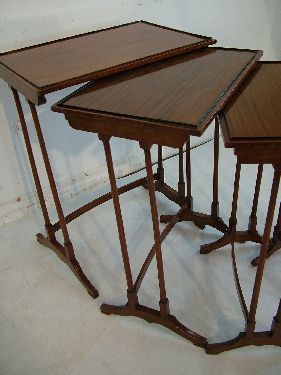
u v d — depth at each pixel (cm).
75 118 109
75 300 162
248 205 210
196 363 135
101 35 164
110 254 185
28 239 199
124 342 144
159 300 150
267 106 109
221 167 249
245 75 126
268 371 131
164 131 96
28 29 172
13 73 129
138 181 204
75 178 227
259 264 114
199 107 102
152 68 134
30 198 215
